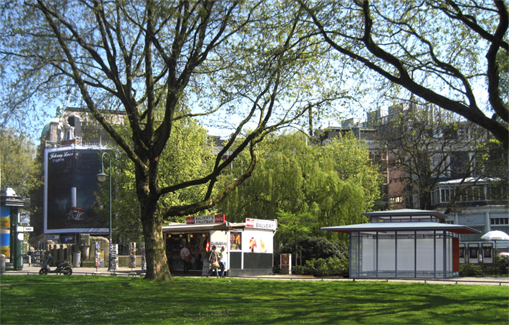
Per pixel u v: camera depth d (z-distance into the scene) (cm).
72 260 5109
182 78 2100
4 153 2153
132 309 1359
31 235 9319
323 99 2223
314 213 4175
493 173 3834
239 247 3216
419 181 4153
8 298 1572
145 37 2161
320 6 1795
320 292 1903
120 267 4700
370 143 5731
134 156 2233
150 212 2253
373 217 3092
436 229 2717
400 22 1875
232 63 2138
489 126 1516
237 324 1126
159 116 2766
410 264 2861
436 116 3888
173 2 1902
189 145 4481
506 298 1694
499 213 6469
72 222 7831
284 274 3484
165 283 2112
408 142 4119
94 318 1202
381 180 6303
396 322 1165
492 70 1559
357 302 1569
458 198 4181
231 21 2084
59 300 1545
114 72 2202
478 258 3703
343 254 3709
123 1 1969
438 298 1695
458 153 4284
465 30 1973
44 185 8125
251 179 4325
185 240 3631
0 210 3428
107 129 2159
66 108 2255
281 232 3953
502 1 1530
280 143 4362
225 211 4394
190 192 4762
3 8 2048
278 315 1266
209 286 2078
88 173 7912
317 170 4312
